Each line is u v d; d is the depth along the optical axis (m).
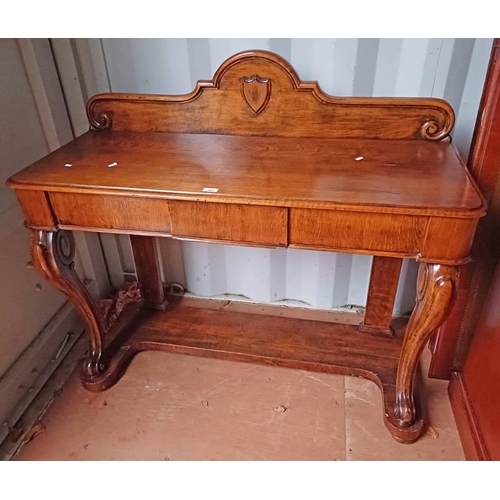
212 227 1.08
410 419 1.29
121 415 1.43
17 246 1.42
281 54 1.39
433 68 1.31
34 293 1.51
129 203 1.10
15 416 1.41
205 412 1.43
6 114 1.33
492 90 1.07
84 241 1.72
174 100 1.32
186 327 1.69
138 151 1.26
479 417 1.23
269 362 1.55
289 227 1.04
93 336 1.47
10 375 1.41
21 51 1.36
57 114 1.50
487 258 1.23
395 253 1.02
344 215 1.00
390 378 1.44
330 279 1.74
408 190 1.00
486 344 1.23
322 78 1.40
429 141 1.25
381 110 1.23
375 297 1.56
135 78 1.52
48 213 1.16
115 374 1.53
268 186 1.04
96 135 1.38
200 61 1.45
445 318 1.10
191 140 1.32
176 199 1.03
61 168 1.17
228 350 1.58
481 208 0.93
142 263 1.68
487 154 1.12
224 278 1.85
